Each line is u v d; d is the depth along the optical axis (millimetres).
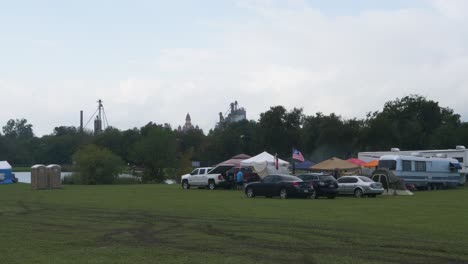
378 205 28453
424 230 17141
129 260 11844
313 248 13500
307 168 52656
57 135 136250
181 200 32406
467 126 97250
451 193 44062
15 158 127000
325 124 91562
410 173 49562
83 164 68562
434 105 102812
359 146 91562
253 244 14188
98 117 146750
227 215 22250
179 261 11711
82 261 11750
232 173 47656
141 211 24391
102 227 18172
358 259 11953
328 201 31781
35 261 11773
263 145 98875
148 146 82812
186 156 87500
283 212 23750
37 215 22672
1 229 17719
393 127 91062
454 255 12477
